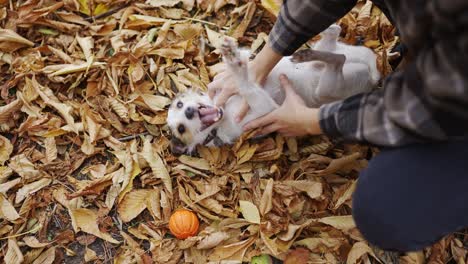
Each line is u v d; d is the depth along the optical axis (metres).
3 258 1.82
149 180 1.96
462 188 1.31
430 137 1.17
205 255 1.83
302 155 2.03
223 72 2.00
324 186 1.94
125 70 2.17
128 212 1.91
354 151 2.01
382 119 1.25
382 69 2.00
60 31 2.28
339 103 1.40
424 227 1.37
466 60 0.97
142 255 1.83
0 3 2.30
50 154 2.01
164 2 2.32
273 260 1.82
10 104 2.06
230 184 1.97
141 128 2.09
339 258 1.81
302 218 1.89
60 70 2.13
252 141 1.99
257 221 1.84
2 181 1.95
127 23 2.29
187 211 1.88
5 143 2.02
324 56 1.80
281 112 1.77
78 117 2.10
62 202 1.93
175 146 1.99
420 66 1.08
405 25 1.14
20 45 2.22
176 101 2.04
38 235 1.89
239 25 2.26
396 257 1.80
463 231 1.87
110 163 2.02
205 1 2.31
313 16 1.61
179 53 2.18
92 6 2.31
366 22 2.23
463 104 1.01
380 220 1.38
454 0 0.94
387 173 1.34
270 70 1.86
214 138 2.01
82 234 1.89
